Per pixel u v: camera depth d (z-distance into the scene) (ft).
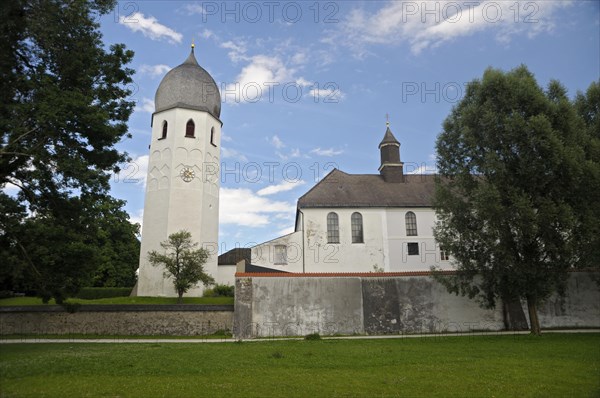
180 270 117.19
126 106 65.67
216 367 42.55
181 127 143.33
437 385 33.78
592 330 81.35
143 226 137.80
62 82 59.26
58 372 39.47
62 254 59.16
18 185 59.88
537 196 68.69
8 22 53.47
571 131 71.15
